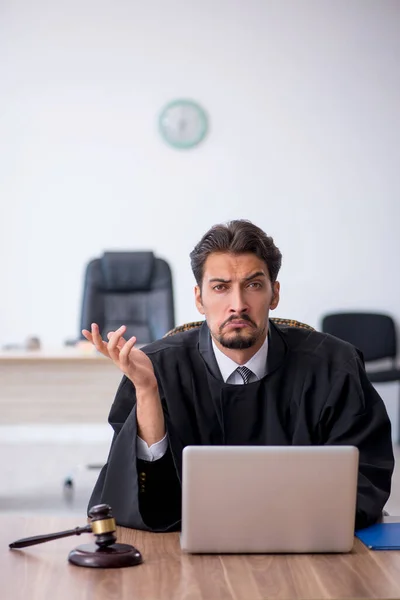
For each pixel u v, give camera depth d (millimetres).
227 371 2381
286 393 2398
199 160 7809
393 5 7754
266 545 1922
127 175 7805
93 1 7711
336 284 7918
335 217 7879
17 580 1725
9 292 7836
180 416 2385
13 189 7785
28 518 2205
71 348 6223
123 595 1640
